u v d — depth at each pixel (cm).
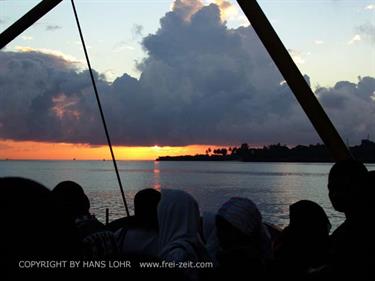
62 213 98
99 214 3722
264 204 5269
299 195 6744
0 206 91
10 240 91
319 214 345
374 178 321
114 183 10319
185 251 301
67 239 97
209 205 4756
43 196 96
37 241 92
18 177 99
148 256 155
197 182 11206
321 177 15462
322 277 300
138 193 391
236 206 302
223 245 297
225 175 17538
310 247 322
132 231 372
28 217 92
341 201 355
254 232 303
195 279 285
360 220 312
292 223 343
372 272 289
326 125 514
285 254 320
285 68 518
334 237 353
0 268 90
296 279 300
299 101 520
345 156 511
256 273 281
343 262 300
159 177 14738
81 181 11375
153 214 380
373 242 297
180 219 322
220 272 284
